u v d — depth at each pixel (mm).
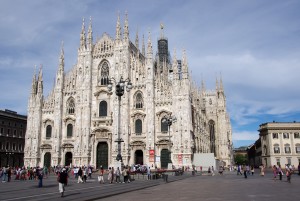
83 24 92688
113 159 81188
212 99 141625
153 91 81375
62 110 89750
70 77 91375
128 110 82438
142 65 84625
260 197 24906
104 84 87812
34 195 28719
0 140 112875
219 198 24453
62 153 87062
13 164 119312
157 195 27625
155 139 78875
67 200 24359
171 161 76312
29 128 90500
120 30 88375
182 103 78000
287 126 127188
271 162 125938
